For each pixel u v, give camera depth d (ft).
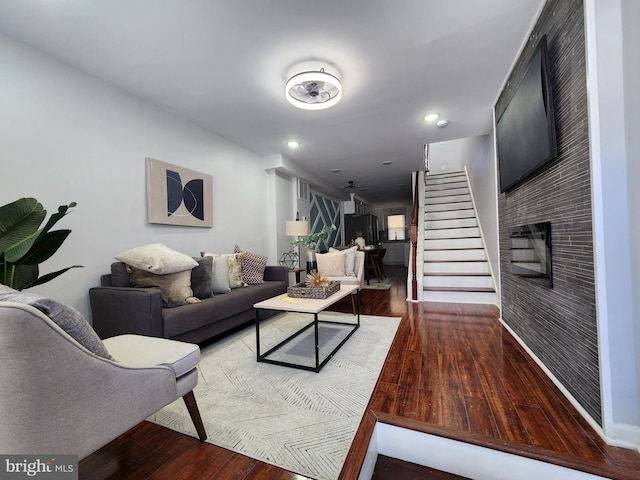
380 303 13.52
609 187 4.15
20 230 4.60
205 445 4.33
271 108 9.45
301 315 11.69
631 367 4.07
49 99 6.66
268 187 15.19
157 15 5.45
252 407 5.25
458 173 21.38
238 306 8.93
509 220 8.60
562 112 5.09
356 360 7.19
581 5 4.42
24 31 5.86
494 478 4.15
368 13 5.52
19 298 2.87
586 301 4.58
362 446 4.19
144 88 8.17
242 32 5.95
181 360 4.30
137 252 7.52
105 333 6.80
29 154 6.32
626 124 4.04
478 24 5.91
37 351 2.72
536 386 5.67
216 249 11.62
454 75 7.72
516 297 8.23
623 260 4.10
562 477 3.79
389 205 36.63
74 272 7.07
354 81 7.93
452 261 14.43
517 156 7.07
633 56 3.89
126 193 8.31
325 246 22.99
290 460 4.00
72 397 3.00
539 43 5.56
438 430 4.47
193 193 10.44
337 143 12.98
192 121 10.46
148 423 4.88
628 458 3.82
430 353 7.47
